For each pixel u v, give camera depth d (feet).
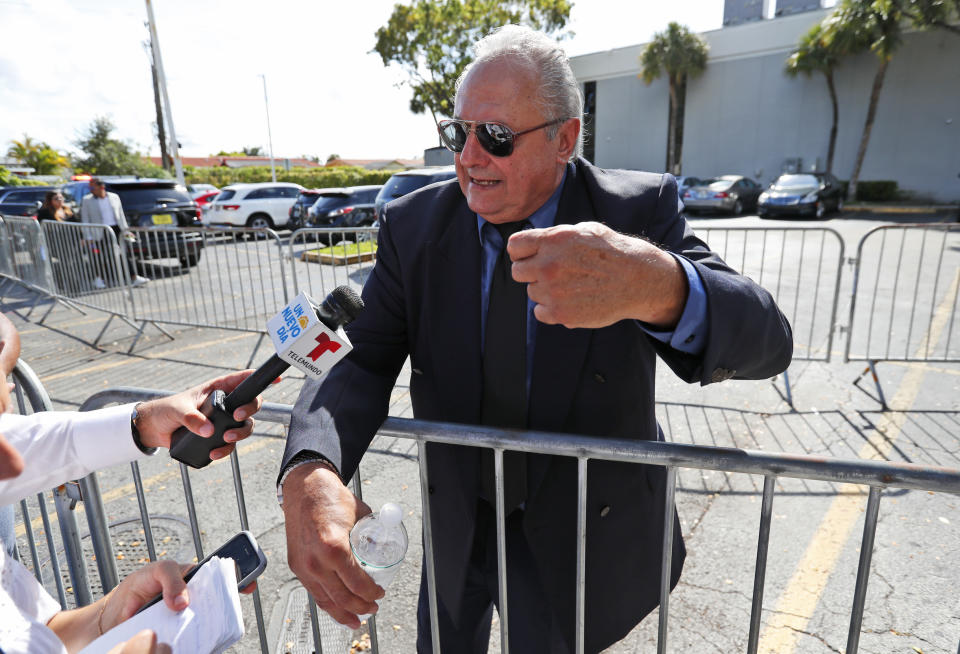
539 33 3.64
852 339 18.24
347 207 42.73
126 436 3.48
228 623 2.71
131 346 18.53
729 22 95.30
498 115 3.46
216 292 25.54
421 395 4.44
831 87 78.28
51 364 17.34
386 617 7.45
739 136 88.79
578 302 2.64
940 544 8.41
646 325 3.05
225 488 10.39
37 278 22.93
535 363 3.83
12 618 2.64
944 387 14.10
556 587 4.26
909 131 77.20
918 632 6.97
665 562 3.81
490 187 3.68
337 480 3.44
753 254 34.71
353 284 22.20
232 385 3.54
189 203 36.01
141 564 8.46
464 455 4.25
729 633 7.07
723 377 3.15
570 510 4.14
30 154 141.38
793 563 8.21
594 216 3.85
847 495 9.62
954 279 26.50
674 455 3.50
